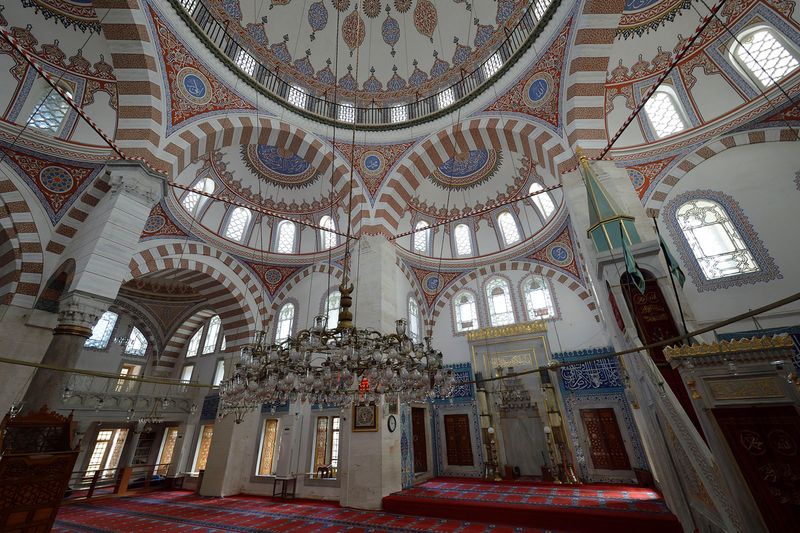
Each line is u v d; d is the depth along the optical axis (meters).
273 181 11.38
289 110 9.02
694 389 2.90
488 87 8.66
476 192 12.11
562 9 7.21
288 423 9.44
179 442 11.82
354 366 3.95
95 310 5.35
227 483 9.08
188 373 13.77
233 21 8.72
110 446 12.21
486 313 11.49
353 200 9.34
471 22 9.47
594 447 8.73
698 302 6.33
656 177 7.21
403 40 10.23
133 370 13.63
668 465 4.12
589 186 5.94
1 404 5.48
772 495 2.46
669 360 3.06
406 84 10.42
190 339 14.59
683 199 6.96
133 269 8.80
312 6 9.61
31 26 6.57
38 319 5.95
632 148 7.41
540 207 11.02
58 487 4.23
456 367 11.08
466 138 8.98
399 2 9.95
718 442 2.70
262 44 9.29
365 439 7.11
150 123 6.83
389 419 7.38
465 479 9.49
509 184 11.56
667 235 6.89
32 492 4.03
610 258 5.16
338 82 10.36
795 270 5.81
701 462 3.01
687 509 3.89
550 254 10.81
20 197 6.28
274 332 11.10
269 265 11.47
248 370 4.15
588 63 7.01
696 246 6.65
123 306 13.55
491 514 5.78
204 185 10.15
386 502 6.57
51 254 6.35
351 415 7.36
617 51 7.65
